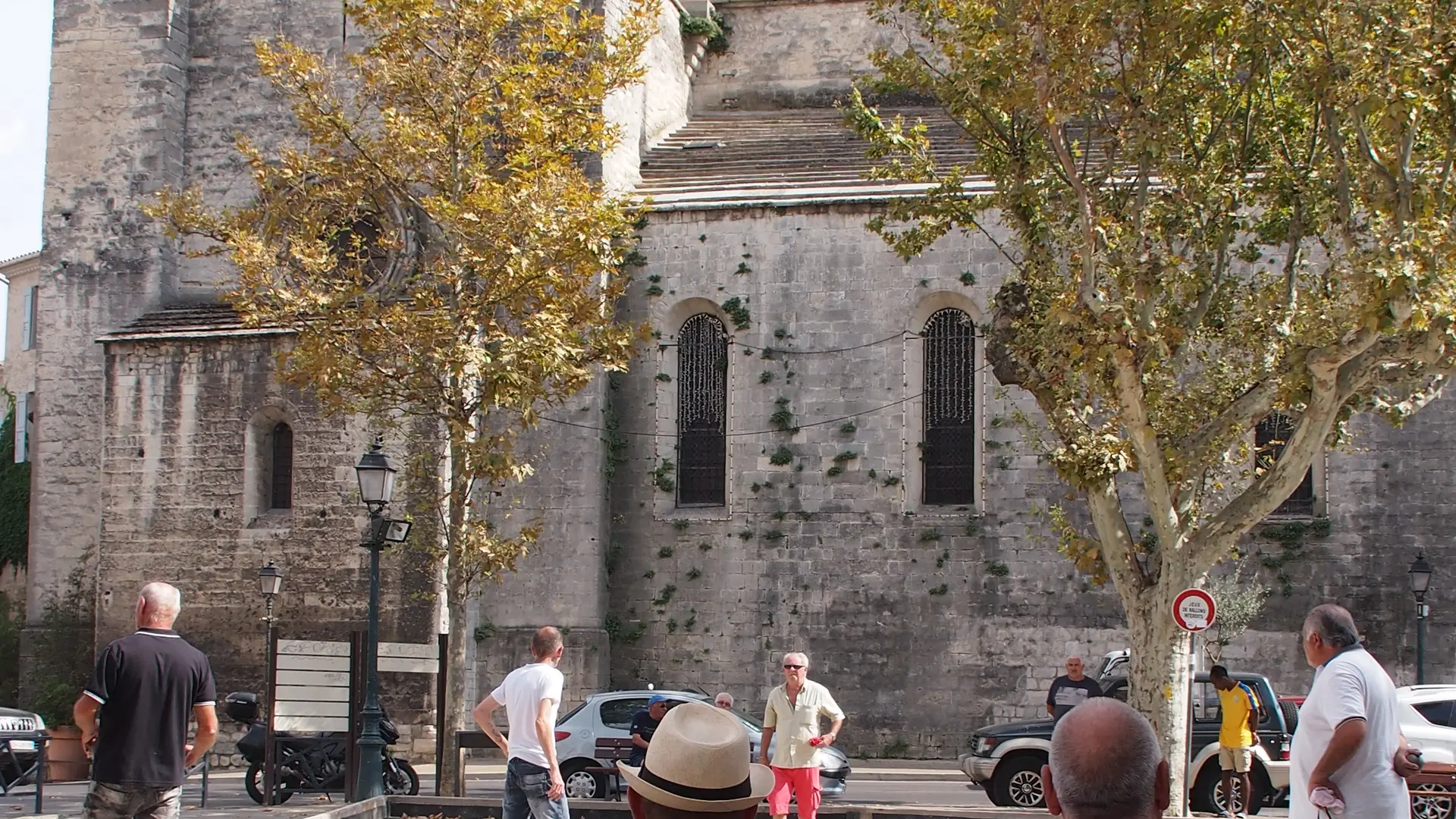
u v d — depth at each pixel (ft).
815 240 106.01
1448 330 51.65
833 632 103.09
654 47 123.85
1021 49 57.62
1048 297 62.08
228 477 108.06
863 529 103.45
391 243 81.92
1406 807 28.89
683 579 105.50
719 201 107.14
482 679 103.76
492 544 73.20
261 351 108.47
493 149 86.22
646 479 106.93
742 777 17.44
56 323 118.01
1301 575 98.58
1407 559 97.45
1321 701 28.84
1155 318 59.77
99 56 119.03
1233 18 56.18
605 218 75.82
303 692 70.59
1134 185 64.95
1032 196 62.59
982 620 101.30
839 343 105.09
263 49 78.59
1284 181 63.52
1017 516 101.50
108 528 109.70
